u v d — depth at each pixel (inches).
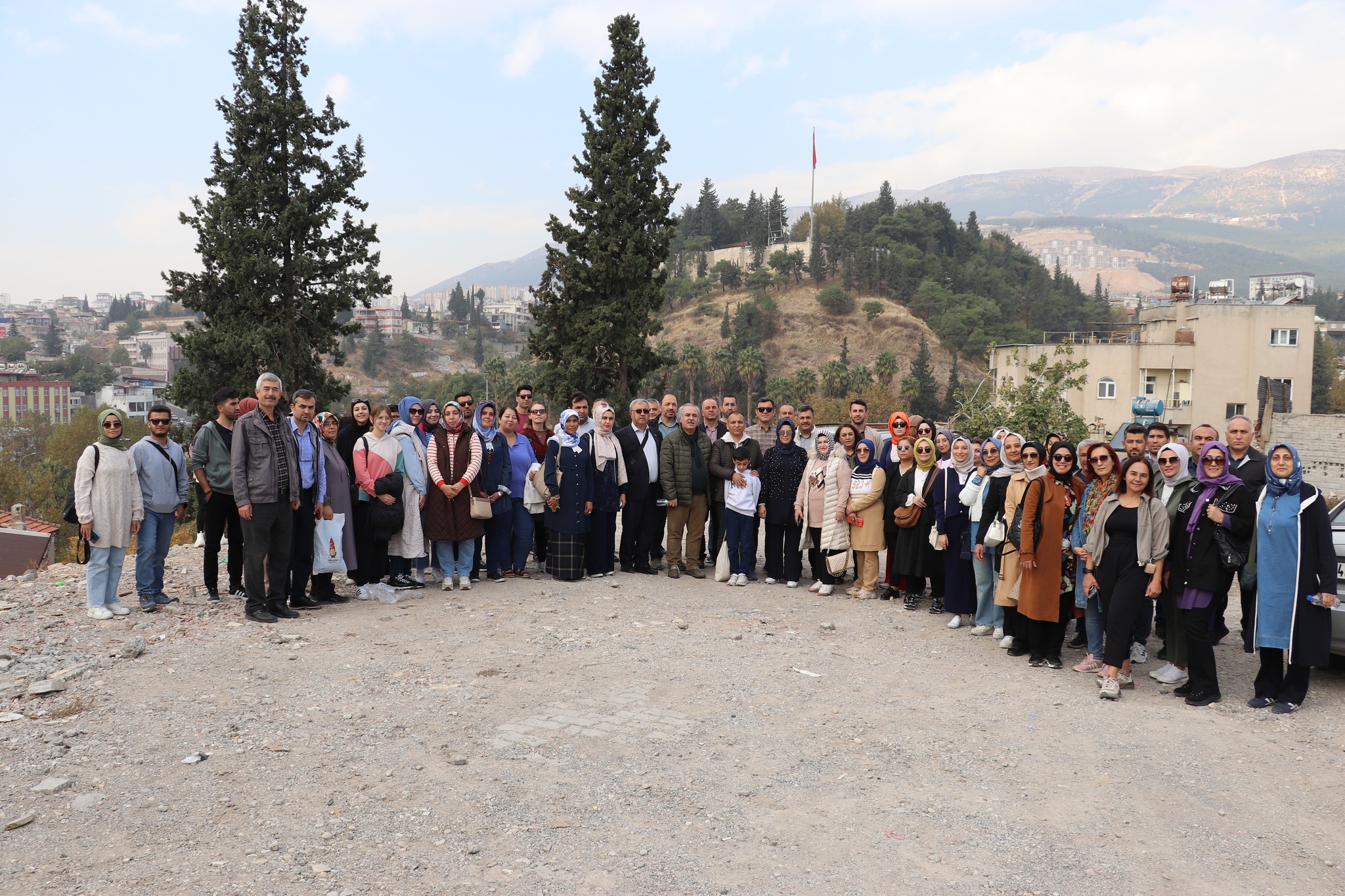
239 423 306.2
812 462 400.5
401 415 376.5
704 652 288.4
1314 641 238.7
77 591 361.4
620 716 226.2
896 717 232.1
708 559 470.6
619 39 1048.2
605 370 1086.4
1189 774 198.7
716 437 435.8
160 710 217.6
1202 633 249.8
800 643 305.3
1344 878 154.3
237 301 992.9
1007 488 301.3
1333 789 191.8
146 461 317.4
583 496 398.9
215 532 339.9
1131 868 155.5
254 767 186.7
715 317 7687.0
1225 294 2108.8
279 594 316.2
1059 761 204.8
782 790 184.7
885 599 388.8
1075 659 300.0
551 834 161.3
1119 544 257.8
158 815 163.5
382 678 249.1
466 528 370.6
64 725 205.5
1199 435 313.1
